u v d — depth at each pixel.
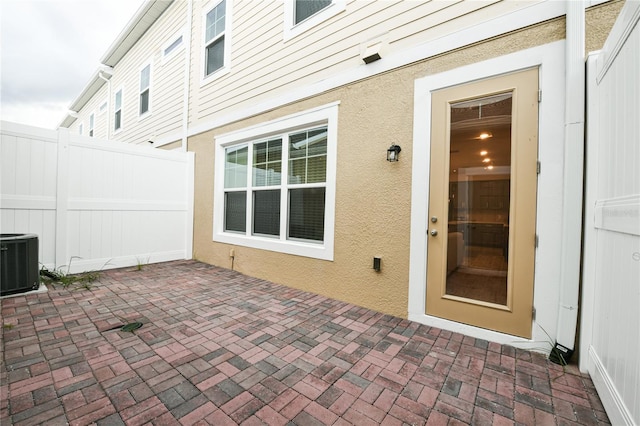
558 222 2.16
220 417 1.50
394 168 2.99
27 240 3.47
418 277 2.81
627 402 1.35
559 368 2.02
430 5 2.78
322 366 2.02
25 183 3.95
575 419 1.54
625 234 1.46
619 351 1.48
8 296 3.33
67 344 2.24
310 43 3.78
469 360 2.13
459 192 2.64
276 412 1.55
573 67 2.04
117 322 2.70
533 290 2.27
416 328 2.69
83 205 4.51
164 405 1.58
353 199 3.30
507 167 2.41
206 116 5.61
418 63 2.84
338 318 2.90
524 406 1.63
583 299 1.98
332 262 3.49
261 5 4.48
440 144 2.71
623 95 1.50
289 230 4.15
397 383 1.83
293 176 4.09
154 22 7.35
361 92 3.25
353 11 3.34
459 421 1.51
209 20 5.63
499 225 2.44
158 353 2.14
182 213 5.84
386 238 3.04
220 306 3.20
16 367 1.90
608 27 1.97
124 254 5.02
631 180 1.39
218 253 5.26
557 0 2.18
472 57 2.54
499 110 2.44
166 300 3.36
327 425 1.46
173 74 6.62
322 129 3.77
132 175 5.11
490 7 2.46
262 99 4.45
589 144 1.95
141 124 7.89
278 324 2.73
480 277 2.53
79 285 3.90
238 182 5.05
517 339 2.31
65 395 1.63
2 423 1.40
